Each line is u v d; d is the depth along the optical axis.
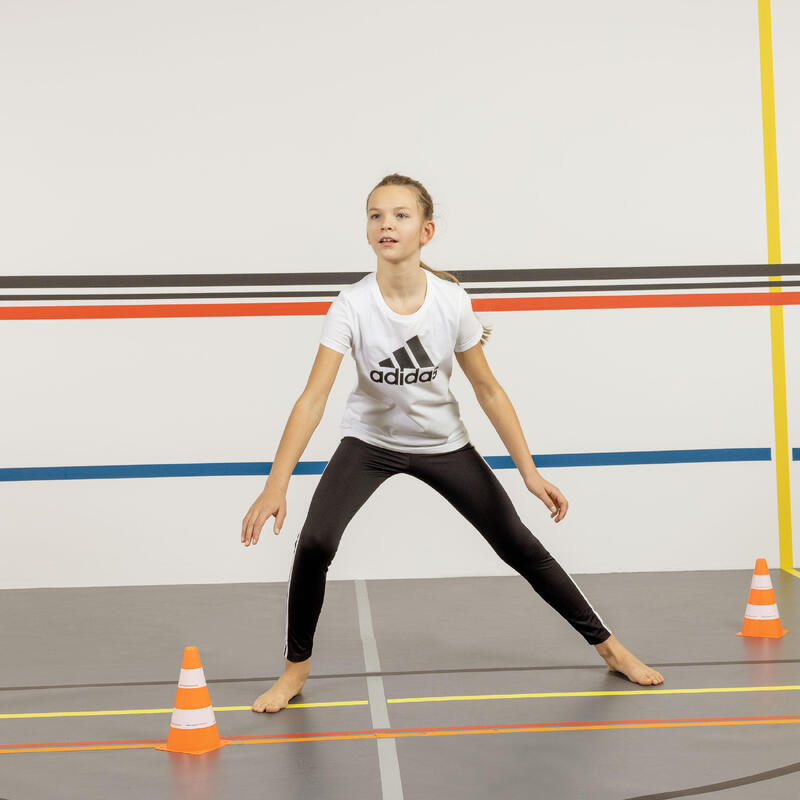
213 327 5.13
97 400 5.11
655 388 5.25
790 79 5.25
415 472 3.26
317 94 5.12
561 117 5.18
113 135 5.07
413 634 4.12
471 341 3.25
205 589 5.02
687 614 4.36
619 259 5.21
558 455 5.23
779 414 5.29
